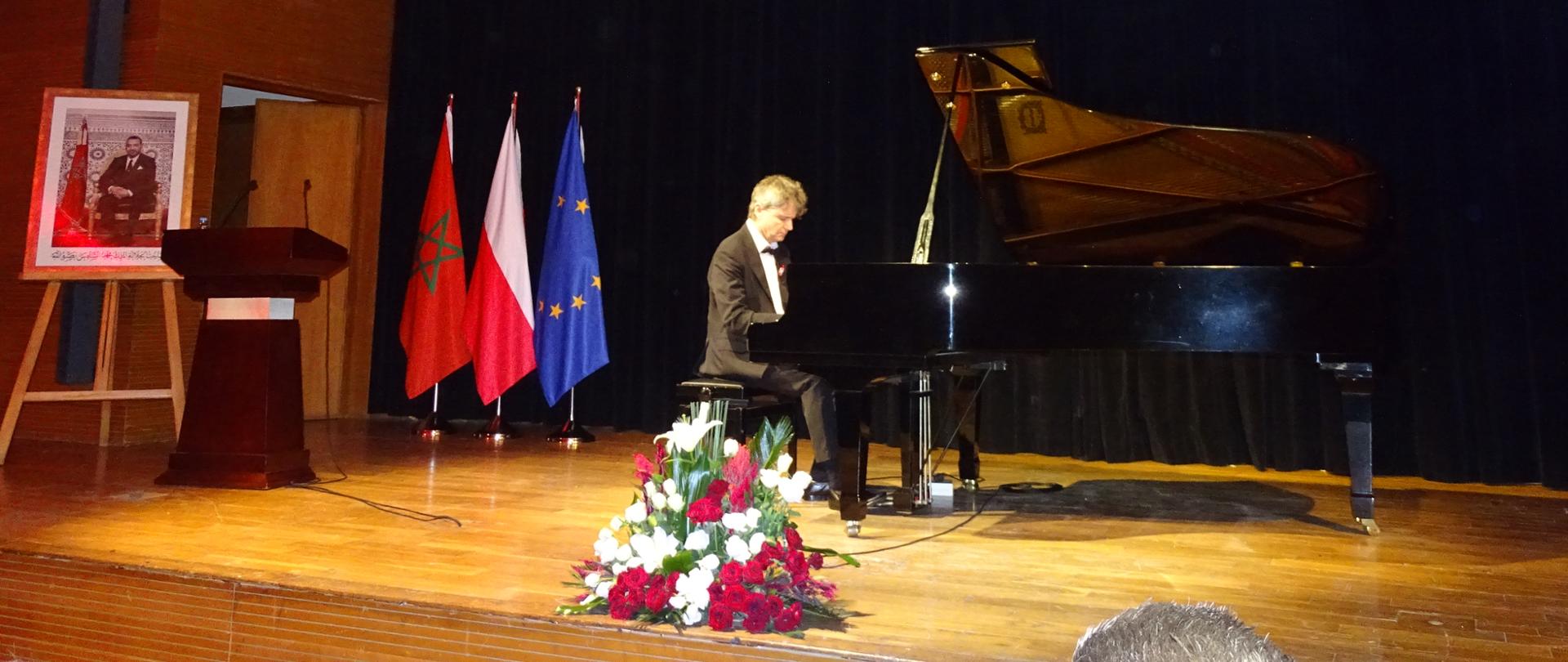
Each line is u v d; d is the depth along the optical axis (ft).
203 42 17.25
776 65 18.07
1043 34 16.29
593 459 14.93
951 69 10.67
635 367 18.97
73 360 16.02
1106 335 9.84
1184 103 15.55
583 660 6.46
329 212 20.16
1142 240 12.14
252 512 10.12
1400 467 14.52
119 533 8.96
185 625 7.50
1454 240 14.11
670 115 18.88
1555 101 13.58
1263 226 11.52
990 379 16.65
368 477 12.75
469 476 12.94
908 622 6.59
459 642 6.74
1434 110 14.21
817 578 7.77
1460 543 9.51
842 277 9.69
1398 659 5.95
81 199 14.12
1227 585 7.73
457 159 20.30
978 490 12.70
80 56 16.58
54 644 7.93
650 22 19.06
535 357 17.90
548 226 17.93
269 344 11.76
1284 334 9.77
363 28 20.01
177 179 14.51
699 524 6.61
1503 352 13.84
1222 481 13.82
